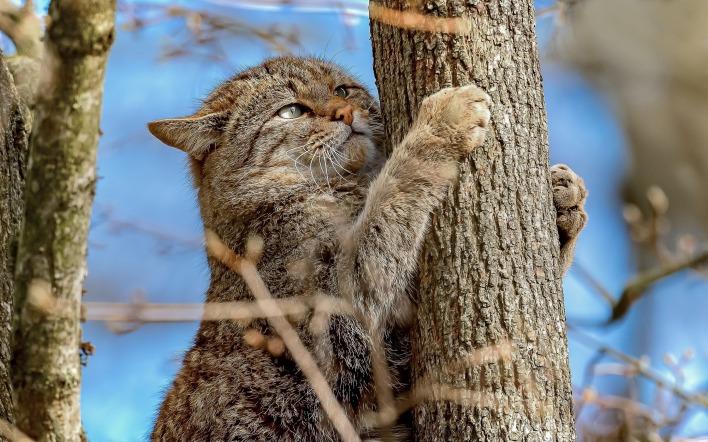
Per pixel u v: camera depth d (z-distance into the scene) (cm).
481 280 658
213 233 866
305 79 921
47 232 515
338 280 762
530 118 691
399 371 759
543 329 657
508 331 648
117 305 578
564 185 810
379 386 723
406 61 717
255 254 810
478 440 635
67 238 518
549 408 643
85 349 663
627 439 978
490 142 684
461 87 695
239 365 783
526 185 679
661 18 1616
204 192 903
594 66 1636
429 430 664
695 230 1537
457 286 663
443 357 659
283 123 892
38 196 512
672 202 1560
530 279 662
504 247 663
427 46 704
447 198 688
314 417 761
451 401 650
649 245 1244
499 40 695
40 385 532
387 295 739
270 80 920
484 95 690
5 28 802
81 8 488
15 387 536
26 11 806
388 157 756
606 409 1027
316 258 790
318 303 750
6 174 726
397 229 725
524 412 638
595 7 1630
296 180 866
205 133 912
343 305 757
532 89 697
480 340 648
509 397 638
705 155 1570
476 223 670
